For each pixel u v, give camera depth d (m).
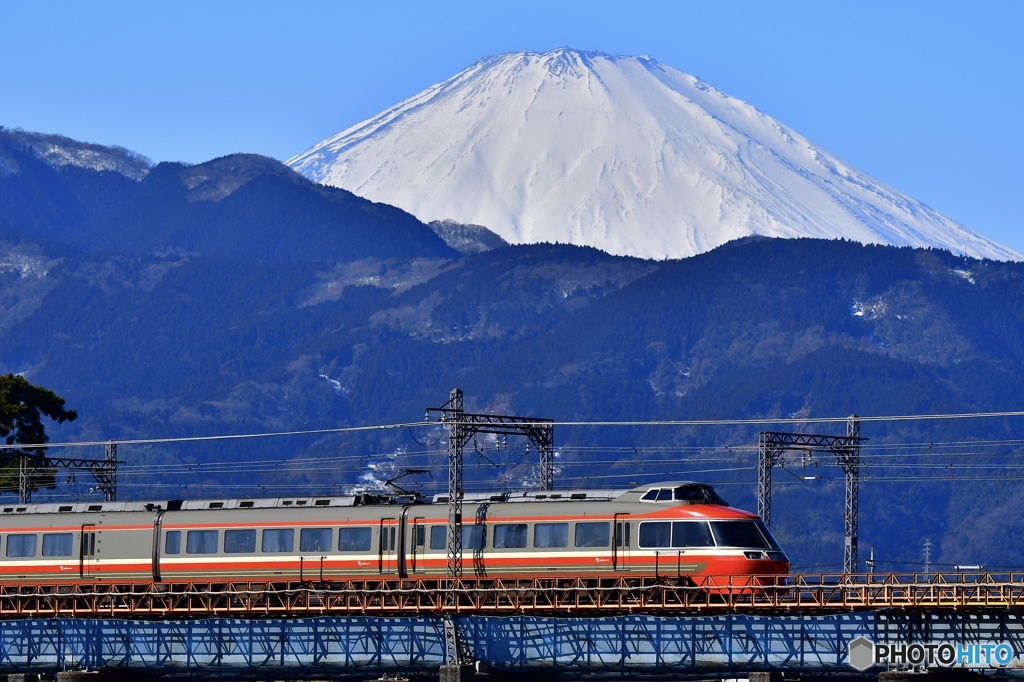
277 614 165.62
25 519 184.25
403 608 157.25
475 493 176.62
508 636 153.88
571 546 163.25
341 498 178.88
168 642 165.25
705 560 157.88
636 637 149.75
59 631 169.12
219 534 176.75
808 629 144.12
